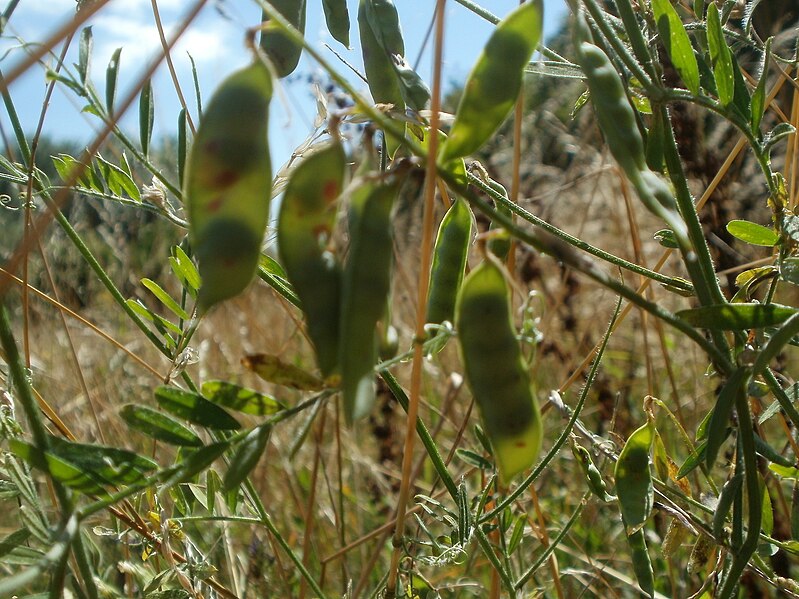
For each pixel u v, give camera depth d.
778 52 0.26
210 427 0.11
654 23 0.14
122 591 0.17
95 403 0.29
